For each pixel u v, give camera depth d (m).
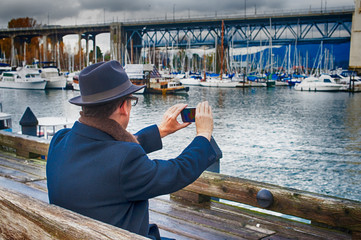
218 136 21.97
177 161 1.42
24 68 61.75
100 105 1.40
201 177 3.52
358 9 86.19
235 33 102.31
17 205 1.46
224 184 3.37
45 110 36.25
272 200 3.03
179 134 21.30
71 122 13.49
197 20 100.44
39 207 1.42
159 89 52.03
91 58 114.12
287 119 29.81
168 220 3.29
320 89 61.06
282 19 95.50
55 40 114.69
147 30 110.44
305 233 2.99
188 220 3.28
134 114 33.28
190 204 3.66
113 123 1.41
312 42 97.25
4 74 62.97
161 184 1.35
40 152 5.45
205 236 2.96
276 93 57.66
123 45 107.25
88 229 1.21
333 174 13.95
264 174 14.02
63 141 1.50
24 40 124.56
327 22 94.12
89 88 1.39
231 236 2.96
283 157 16.67
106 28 107.38
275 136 22.03
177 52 108.88
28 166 5.24
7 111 35.47
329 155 17.06
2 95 51.88
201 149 1.49
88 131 1.41
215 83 70.06
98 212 1.34
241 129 24.69
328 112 34.34
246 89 66.25
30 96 50.66
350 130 24.48
